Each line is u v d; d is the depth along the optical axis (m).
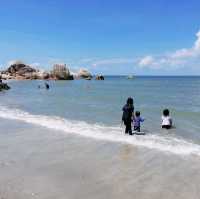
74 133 15.34
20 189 7.79
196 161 10.43
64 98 39.88
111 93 53.38
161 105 31.31
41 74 131.38
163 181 8.51
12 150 11.77
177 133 15.82
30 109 26.58
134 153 11.47
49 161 10.32
